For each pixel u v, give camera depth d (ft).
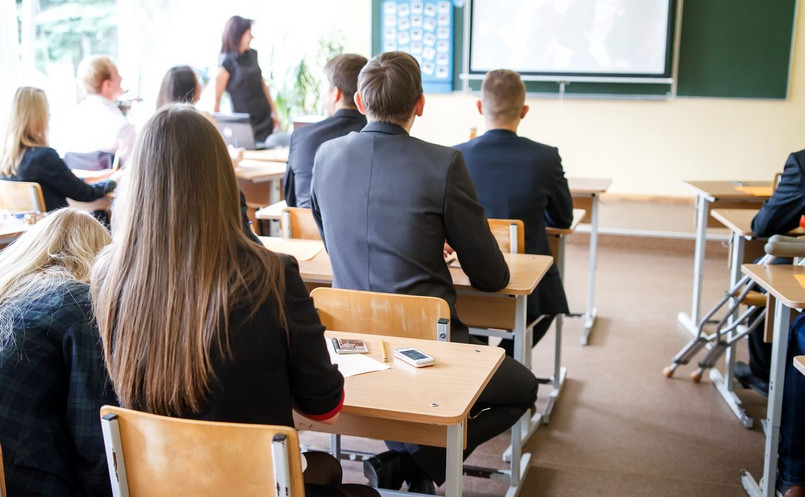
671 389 11.03
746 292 10.02
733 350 10.57
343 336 6.06
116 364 4.12
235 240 4.06
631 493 8.23
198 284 3.92
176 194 3.92
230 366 3.99
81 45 20.63
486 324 8.73
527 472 8.63
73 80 20.58
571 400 10.66
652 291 15.93
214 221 3.97
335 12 20.34
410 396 4.95
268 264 4.07
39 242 5.05
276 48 20.66
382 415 4.76
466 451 6.84
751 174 18.78
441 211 6.72
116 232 4.13
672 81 18.62
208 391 4.03
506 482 8.39
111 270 4.11
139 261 3.98
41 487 4.59
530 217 9.55
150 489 4.18
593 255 13.52
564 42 19.06
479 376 5.29
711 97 18.57
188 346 3.93
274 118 18.71
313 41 20.52
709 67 18.43
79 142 14.62
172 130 3.96
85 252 5.08
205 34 20.92
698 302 13.28
